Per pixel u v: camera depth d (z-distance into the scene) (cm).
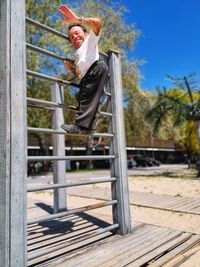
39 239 338
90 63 304
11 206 229
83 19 312
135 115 2384
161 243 317
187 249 306
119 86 383
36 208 545
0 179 235
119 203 356
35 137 2597
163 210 527
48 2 1786
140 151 4306
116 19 2108
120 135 368
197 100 1449
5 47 246
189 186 930
